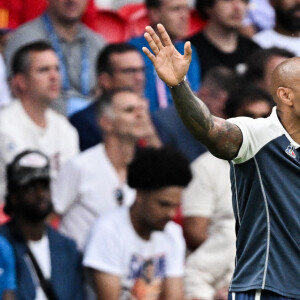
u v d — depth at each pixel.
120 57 27.12
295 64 14.30
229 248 23.53
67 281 21.67
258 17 33.06
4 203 22.05
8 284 20.64
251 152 14.22
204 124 13.97
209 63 30.14
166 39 14.05
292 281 14.16
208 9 30.66
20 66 25.52
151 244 22.47
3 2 29.25
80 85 28.33
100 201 23.97
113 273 22.08
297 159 14.22
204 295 23.05
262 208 14.26
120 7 33.41
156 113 26.27
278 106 14.41
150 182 21.73
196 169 24.17
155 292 22.52
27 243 21.22
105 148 24.30
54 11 28.22
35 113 25.41
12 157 24.70
